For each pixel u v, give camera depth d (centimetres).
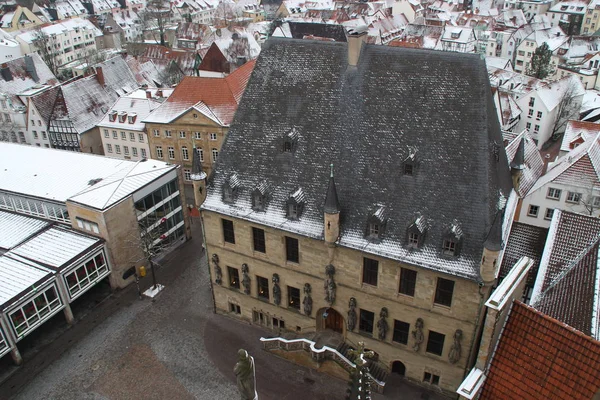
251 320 5322
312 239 4375
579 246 4088
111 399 4547
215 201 4853
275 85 4716
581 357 2909
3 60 15112
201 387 4628
